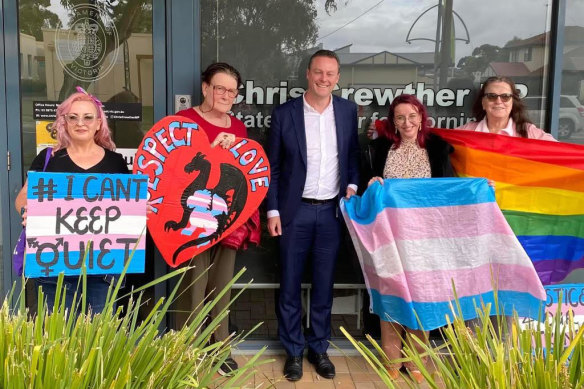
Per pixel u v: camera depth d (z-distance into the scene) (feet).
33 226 7.44
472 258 9.46
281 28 11.19
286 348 10.57
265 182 9.57
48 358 4.39
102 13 10.75
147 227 9.05
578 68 11.31
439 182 9.41
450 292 9.48
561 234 10.16
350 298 11.80
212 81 9.44
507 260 9.46
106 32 10.80
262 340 11.60
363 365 11.02
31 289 11.11
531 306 9.39
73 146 8.39
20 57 10.68
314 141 9.97
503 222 9.41
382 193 9.36
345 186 10.09
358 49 11.35
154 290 11.17
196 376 5.11
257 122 11.42
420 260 9.39
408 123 9.75
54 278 8.20
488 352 4.97
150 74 10.95
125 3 10.75
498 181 10.12
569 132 11.50
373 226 9.43
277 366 10.84
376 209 9.36
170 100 11.01
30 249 7.45
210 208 9.32
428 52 11.41
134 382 4.85
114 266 7.79
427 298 9.43
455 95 11.54
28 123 10.83
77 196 7.59
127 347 4.93
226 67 9.50
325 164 10.02
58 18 10.69
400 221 9.34
